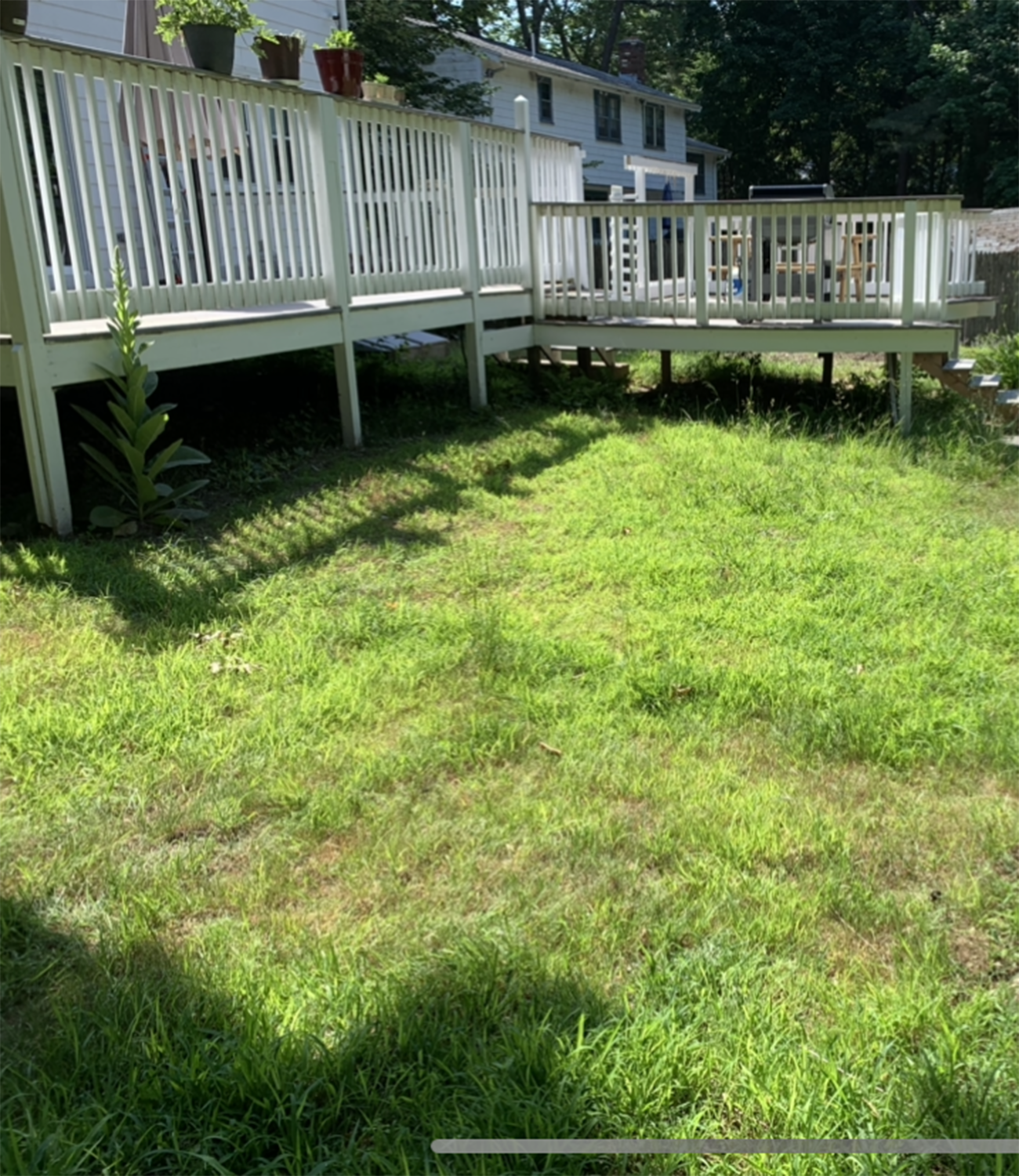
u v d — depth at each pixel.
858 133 35.72
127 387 5.61
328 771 3.41
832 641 4.49
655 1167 1.94
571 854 2.96
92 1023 2.29
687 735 3.68
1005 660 4.31
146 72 5.84
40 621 4.51
